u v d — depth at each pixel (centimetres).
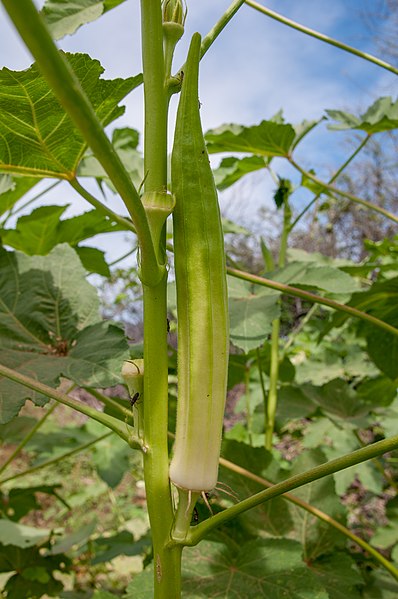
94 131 16
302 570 34
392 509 60
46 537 65
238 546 43
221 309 23
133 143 73
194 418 22
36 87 26
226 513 22
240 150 59
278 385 73
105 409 54
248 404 67
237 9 28
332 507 45
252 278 40
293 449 118
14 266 38
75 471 147
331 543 44
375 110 60
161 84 22
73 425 79
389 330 39
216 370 23
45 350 35
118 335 33
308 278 50
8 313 36
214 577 35
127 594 34
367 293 52
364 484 75
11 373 25
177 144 23
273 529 44
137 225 19
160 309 22
